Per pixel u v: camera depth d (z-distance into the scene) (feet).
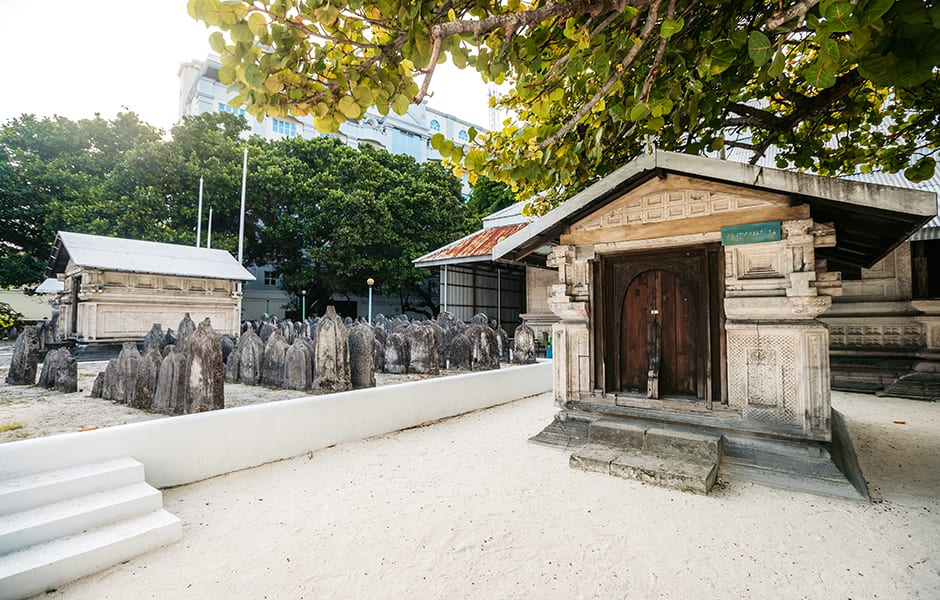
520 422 22.50
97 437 12.69
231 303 47.96
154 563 9.89
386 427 20.44
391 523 11.51
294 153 83.41
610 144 15.84
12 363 27.71
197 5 6.95
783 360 14.15
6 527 9.68
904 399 27.04
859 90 14.46
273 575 9.34
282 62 7.88
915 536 10.30
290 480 14.61
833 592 8.34
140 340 41.27
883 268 29.81
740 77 11.17
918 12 5.89
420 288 97.45
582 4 8.06
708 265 15.62
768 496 12.62
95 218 60.90
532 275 55.67
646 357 17.13
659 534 10.62
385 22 8.04
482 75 10.14
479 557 9.85
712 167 13.87
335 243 76.59
